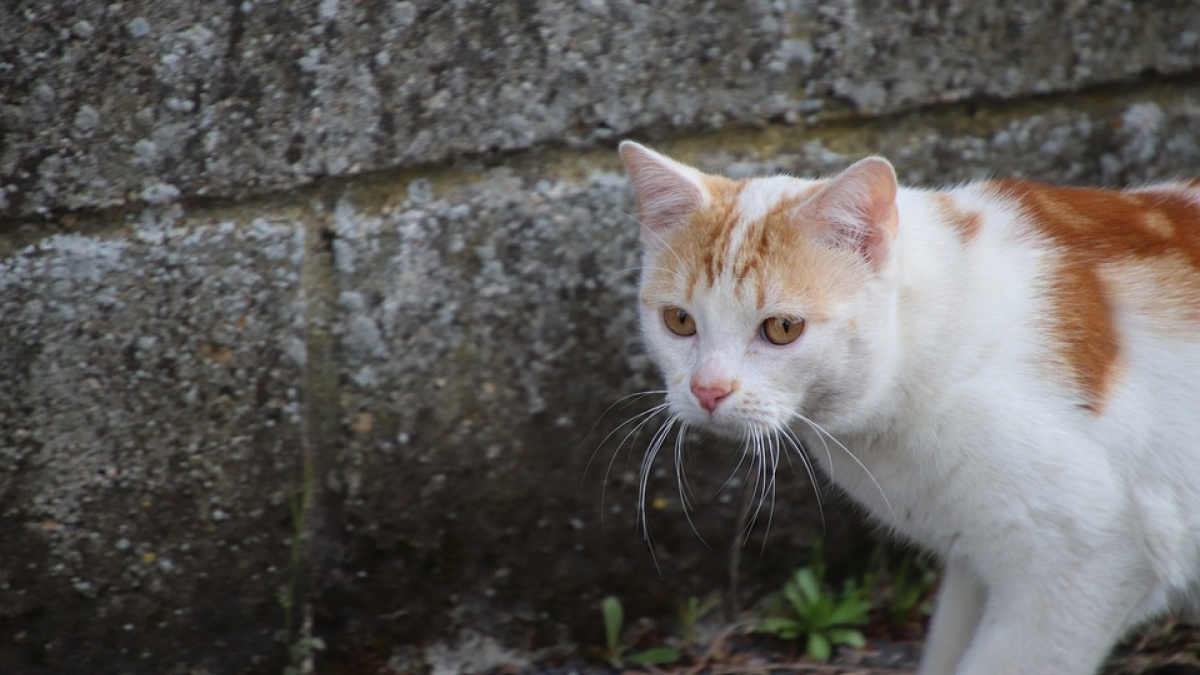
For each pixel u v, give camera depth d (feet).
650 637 14.82
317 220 13.12
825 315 10.69
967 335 10.87
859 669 14.29
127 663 13.71
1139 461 10.84
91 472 13.15
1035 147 14.10
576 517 14.28
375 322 13.35
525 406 13.84
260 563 13.67
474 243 13.37
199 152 12.70
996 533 11.00
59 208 12.59
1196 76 14.23
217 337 13.05
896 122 13.88
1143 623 12.92
